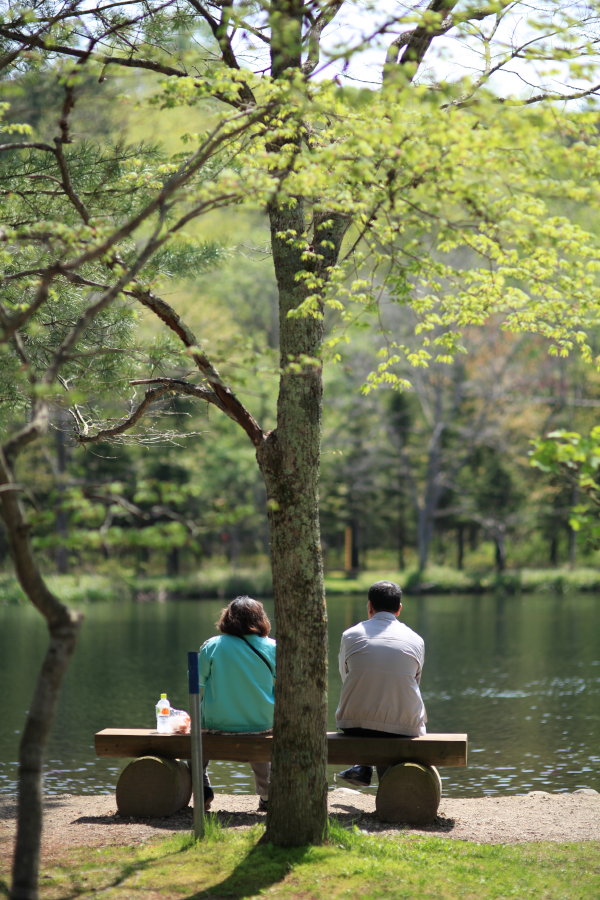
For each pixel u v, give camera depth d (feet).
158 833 22.26
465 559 240.53
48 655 14.71
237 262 166.91
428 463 187.01
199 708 21.50
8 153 25.20
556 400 170.50
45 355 26.58
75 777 33.86
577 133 17.63
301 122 21.36
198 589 147.23
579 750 37.52
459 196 17.21
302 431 20.43
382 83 19.15
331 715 44.75
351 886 18.10
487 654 69.46
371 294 20.35
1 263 24.97
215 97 21.07
